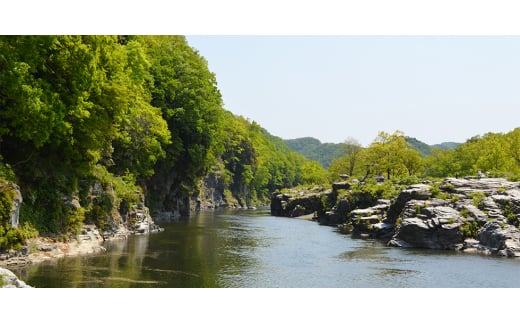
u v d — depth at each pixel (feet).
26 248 104.94
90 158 135.44
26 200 113.80
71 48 112.37
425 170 453.99
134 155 200.75
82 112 115.24
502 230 146.92
